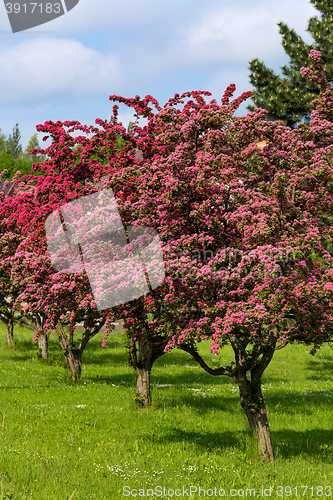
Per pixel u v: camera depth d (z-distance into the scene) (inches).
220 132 418.9
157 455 450.9
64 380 848.3
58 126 681.6
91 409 622.8
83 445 461.1
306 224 414.0
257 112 451.5
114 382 880.9
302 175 414.6
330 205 438.9
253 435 474.0
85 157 663.8
